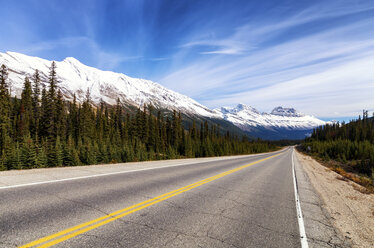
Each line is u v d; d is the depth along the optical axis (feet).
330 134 412.77
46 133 150.41
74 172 27.81
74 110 220.23
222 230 13.00
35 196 16.28
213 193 22.52
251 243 11.56
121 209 15.20
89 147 110.63
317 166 83.41
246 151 288.51
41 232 10.75
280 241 12.16
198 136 310.45
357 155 162.50
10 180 20.62
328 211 19.72
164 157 161.07
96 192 18.94
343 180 47.37
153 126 235.81
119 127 249.14
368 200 27.32
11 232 10.47
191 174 34.47
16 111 184.34
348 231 15.11
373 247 12.80
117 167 36.50
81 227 11.76
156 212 15.25
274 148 503.61
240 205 18.84
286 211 18.20
